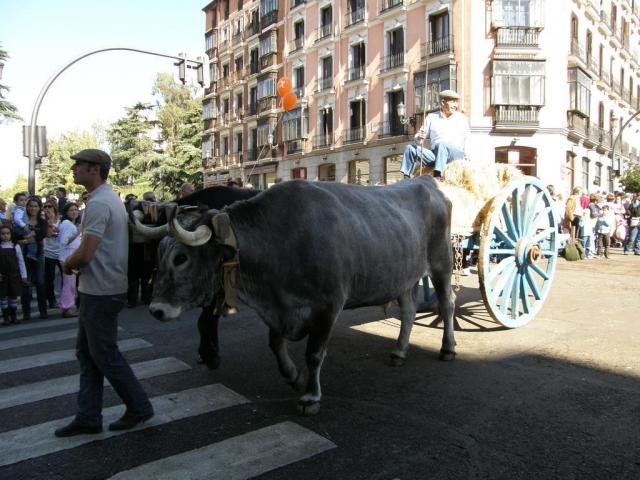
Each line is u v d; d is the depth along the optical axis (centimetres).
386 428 375
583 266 1290
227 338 638
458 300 827
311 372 400
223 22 4441
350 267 409
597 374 476
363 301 442
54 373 534
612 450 337
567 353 538
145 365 538
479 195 614
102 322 357
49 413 425
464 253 634
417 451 340
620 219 1783
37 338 693
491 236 569
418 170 678
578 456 330
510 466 319
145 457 340
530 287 661
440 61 2450
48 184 6800
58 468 329
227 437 365
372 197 467
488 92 2411
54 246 924
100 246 352
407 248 469
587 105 2688
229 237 366
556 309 747
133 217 393
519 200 608
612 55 3294
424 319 715
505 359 525
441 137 675
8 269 804
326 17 3216
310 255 383
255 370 516
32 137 1316
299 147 3362
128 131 5231
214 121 4534
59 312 909
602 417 385
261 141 3741
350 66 3012
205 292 373
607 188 3281
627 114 3688
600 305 775
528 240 619
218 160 4447
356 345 591
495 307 594
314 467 322
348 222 414
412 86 2638
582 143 2744
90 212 348
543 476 308
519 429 369
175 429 381
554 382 458
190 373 511
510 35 2383
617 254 1691
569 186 2672
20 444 362
